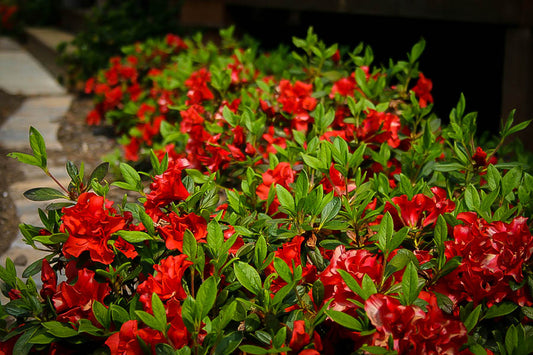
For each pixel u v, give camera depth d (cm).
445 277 158
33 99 655
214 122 292
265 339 141
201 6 729
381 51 662
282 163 193
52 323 146
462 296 158
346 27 706
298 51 708
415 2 468
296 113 262
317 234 175
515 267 154
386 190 194
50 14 1361
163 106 412
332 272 148
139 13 782
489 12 423
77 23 1191
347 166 185
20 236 327
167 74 460
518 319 166
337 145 189
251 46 452
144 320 133
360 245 173
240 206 183
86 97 667
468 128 210
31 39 1181
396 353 125
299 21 757
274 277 160
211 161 243
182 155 290
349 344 148
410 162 223
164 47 564
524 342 139
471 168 207
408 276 134
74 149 475
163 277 146
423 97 288
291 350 136
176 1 845
